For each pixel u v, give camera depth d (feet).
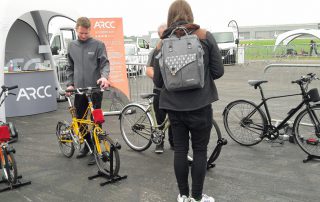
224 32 73.56
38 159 17.42
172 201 12.42
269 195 12.57
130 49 61.77
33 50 34.14
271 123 17.66
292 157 16.28
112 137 20.80
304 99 15.93
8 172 14.07
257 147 17.84
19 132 22.80
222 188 13.21
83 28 15.69
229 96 35.53
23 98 27.71
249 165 15.46
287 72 20.42
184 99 10.40
